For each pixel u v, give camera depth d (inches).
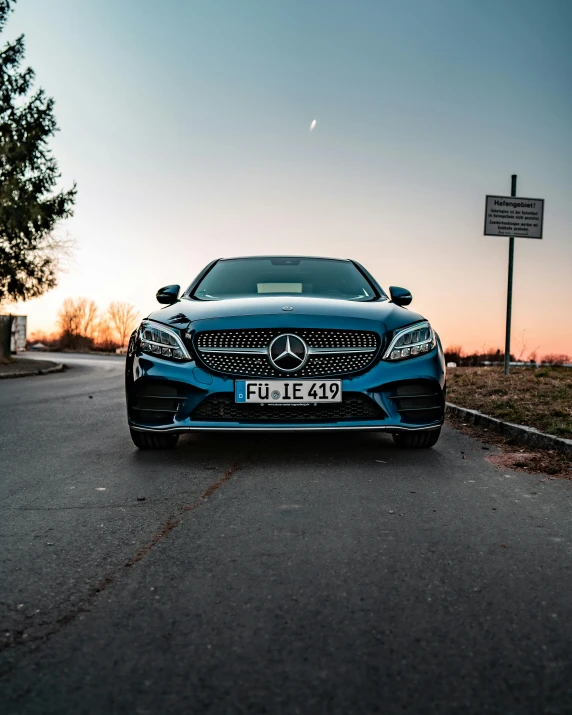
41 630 61.2
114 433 193.6
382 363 143.3
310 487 119.7
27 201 776.9
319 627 61.5
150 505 107.9
